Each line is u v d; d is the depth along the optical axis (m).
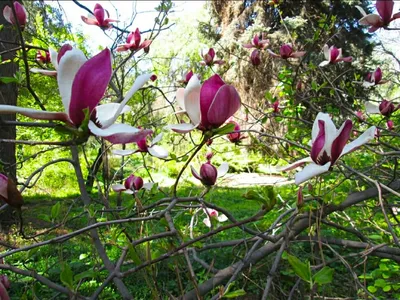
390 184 0.99
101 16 1.18
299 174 0.51
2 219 2.24
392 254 0.98
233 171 3.99
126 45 1.13
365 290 0.69
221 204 3.47
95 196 2.28
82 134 0.39
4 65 2.23
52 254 1.74
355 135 1.54
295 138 1.59
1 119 0.43
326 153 0.53
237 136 1.12
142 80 0.40
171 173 4.04
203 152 1.92
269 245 0.96
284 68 1.97
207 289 0.85
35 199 3.58
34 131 2.93
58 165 3.96
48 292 1.44
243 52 6.58
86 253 1.60
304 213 0.81
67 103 0.39
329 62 1.44
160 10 1.23
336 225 0.92
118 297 1.59
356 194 0.95
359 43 6.07
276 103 1.60
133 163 2.66
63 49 0.49
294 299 1.24
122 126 0.41
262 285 1.34
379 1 0.81
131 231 1.12
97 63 0.39
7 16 0.91
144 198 1.18
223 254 1.79
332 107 1.99
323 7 6.07
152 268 0.65
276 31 6.21
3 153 2.31
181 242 0.71
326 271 0.47
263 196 0.53
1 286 0.43
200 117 0.47
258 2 6.84
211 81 0.47
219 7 7.59
